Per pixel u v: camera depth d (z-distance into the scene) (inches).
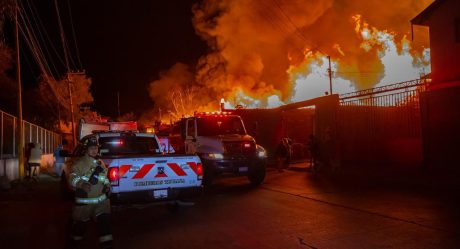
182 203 377.1
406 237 266.4
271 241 265.9
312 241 262.5
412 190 467.2
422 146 602.2
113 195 329.7
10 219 363.3
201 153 542.9
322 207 376.8
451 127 565.6
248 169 542.6
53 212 396.5
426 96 598.2
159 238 283.1
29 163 661.3
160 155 359.3
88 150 239.6
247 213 360.2
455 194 430.0
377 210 355.9
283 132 948.6
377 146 698.8
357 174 611.5
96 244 276.4
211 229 304.2
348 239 265.1
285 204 399.5
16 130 747.4
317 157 685.9
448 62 609.0
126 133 426.9
